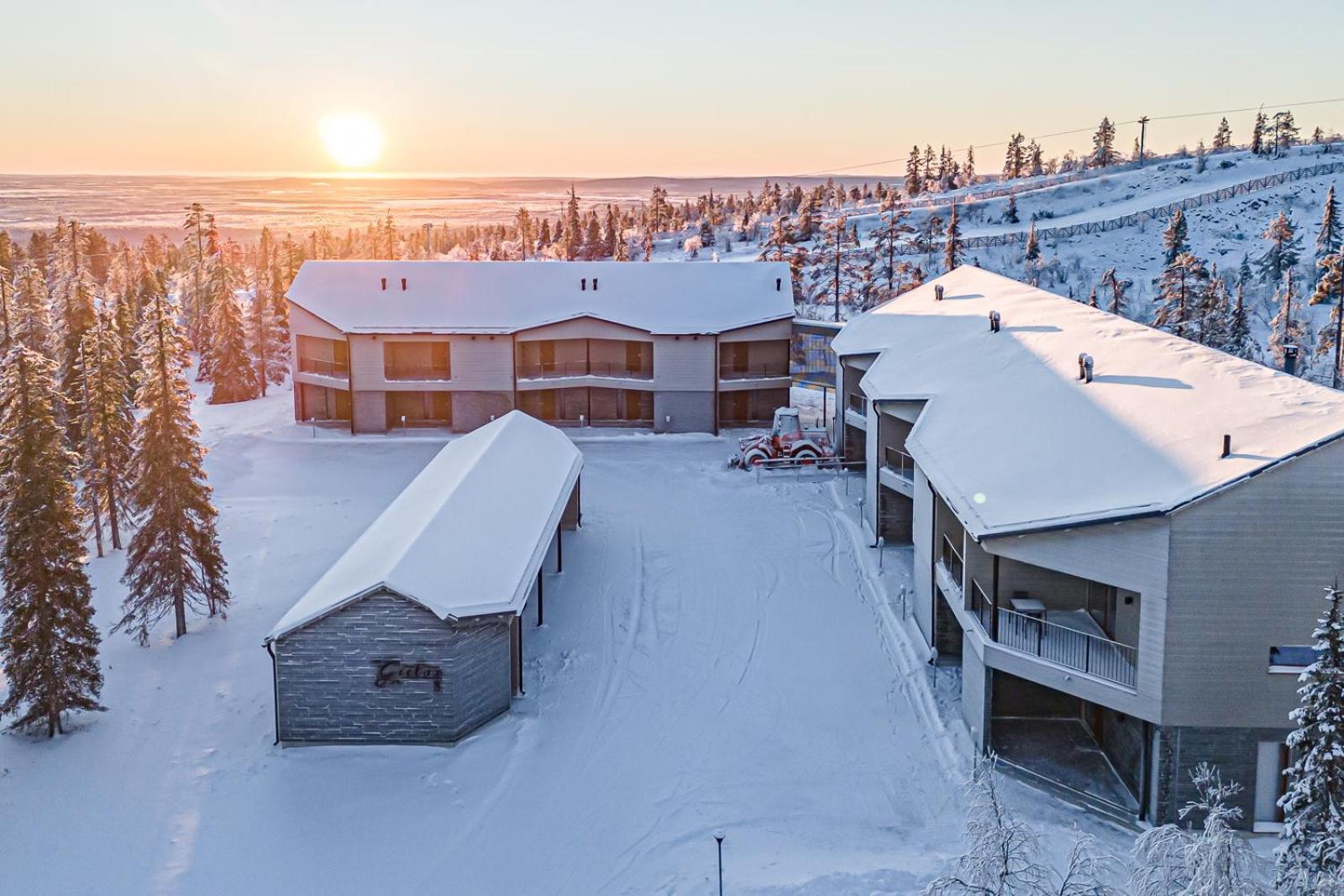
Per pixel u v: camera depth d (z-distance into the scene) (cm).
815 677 2895
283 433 5809
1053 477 2377
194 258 10231
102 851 2136
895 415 3550
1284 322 7075
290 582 3775
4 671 2716
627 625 3253
